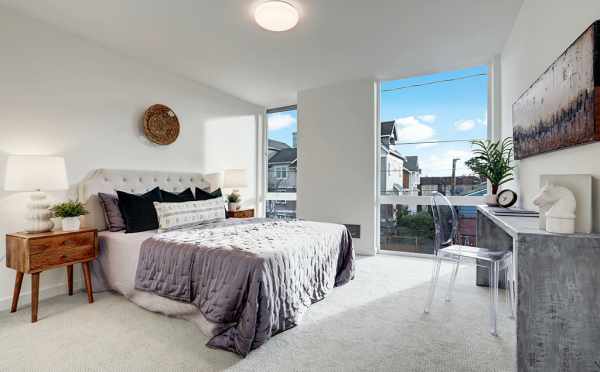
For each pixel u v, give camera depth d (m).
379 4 2.49
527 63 2.45
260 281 1.84
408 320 2.24
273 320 1.94
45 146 2.73
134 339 1.96
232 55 3.45
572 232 1.39
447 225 3.00
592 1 1.42
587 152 1.48
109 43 3.13
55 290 2.74
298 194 4.80
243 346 1.75
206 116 4.40
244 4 2.48
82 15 2.62
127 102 3.40
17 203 2.55
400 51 3.40
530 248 1.41
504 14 2.68
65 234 2.44
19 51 2.57
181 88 4.03
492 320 2.08
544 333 1.39
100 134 3.14
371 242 4.28
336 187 4.52
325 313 2.36
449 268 3.62
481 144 3.20
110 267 2.72
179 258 2.21
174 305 2.24
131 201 2.98
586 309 1.34
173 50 3.31
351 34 3.01
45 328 2.11
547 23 2.01
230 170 4.46
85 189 2.93
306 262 2.41
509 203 2.67
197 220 3.25
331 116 4.54
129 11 2.56
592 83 1.34
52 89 2.78
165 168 3.81
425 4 2.51
